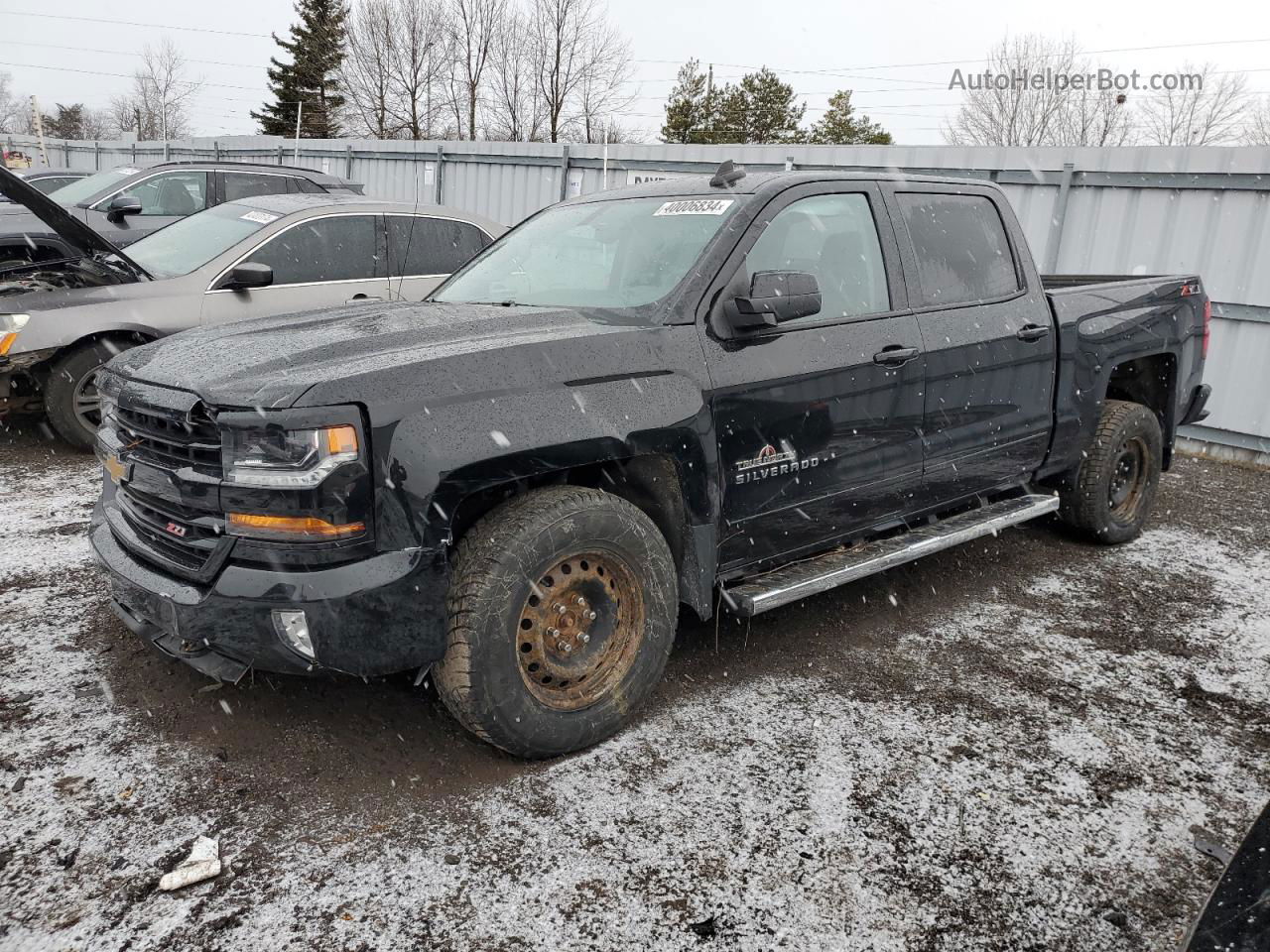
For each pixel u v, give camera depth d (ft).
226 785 8.71
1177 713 10.85
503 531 8.58
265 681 10.69
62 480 18.33
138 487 9.23
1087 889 7.75
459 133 174.19
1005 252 14.03
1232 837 8.51
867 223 12.15
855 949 6.98
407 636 8.23
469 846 8.00
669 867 7.81
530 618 8.98
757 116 156.76
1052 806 8.89
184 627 8.45
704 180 12.28
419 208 23.39
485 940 6.92
